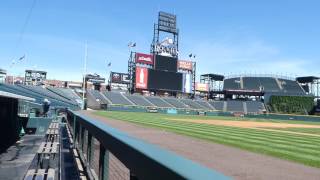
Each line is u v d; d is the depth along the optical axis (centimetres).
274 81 9506
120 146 354
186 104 8344
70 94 7562
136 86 7794
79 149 1037
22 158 1188
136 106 7294
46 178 795
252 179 676
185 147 1242
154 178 240
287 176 720
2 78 7512
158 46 8506
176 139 1524
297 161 955
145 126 2397
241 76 9669
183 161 224
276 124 4059
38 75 9531
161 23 8575
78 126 1110
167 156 243
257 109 8538
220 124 3425
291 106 8325
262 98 9206
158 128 2230
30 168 976
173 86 8219
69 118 2023
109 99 7638
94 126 578
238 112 7712
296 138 1881
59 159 1043
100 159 514
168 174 212
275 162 926
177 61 8281
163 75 8100
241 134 2036
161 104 8006
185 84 8394
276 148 1295
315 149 1290
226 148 1240
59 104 5275
